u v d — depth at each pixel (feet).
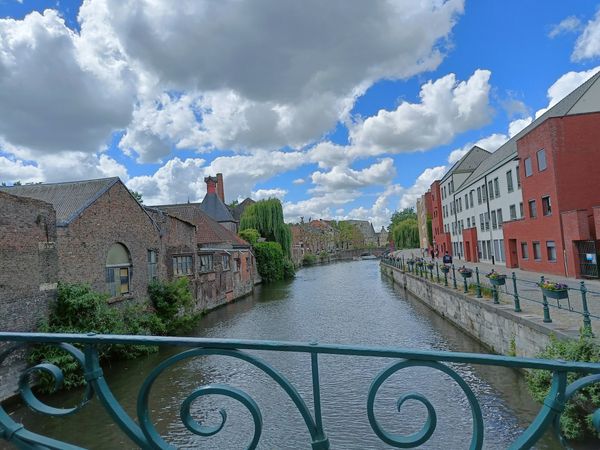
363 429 26.68
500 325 37.99
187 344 5.56
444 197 160.15
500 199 95.86
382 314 70.08
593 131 64.03
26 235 37.52
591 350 20.44
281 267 156.46
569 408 18.69
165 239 67.46
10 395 33.22
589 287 49.34
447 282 63.52
